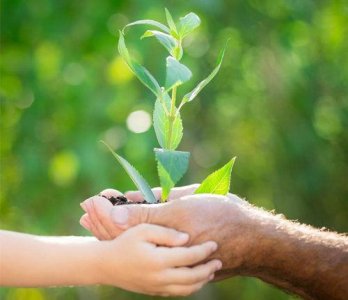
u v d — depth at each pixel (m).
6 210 6.64
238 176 7.92
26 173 6.16
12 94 6.28
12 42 6.16
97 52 6.08
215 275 2.68
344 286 2.71
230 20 6.59
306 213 7.77
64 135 6.04
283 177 7.71
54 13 6.06
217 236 2.57
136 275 2.52
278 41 6.67
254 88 7.31
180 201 2.58
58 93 6.11
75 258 2.58
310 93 7.21
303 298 2.81
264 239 2.63
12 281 2.61
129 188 5.92
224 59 6.92
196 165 7.38
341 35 7.10
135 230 2.53
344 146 7.57
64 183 6.20
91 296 8.45
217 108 7.39
